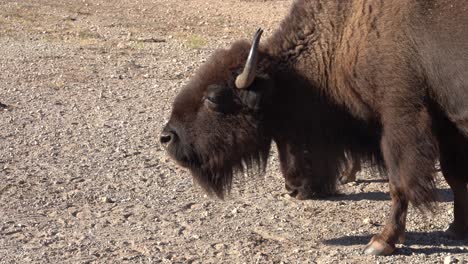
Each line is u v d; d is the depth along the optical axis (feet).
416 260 25.98
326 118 27.61
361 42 26.14
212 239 27.96
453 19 25.62
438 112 26.30
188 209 30.99
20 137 40.01
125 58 61.46
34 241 27.68
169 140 27.35
